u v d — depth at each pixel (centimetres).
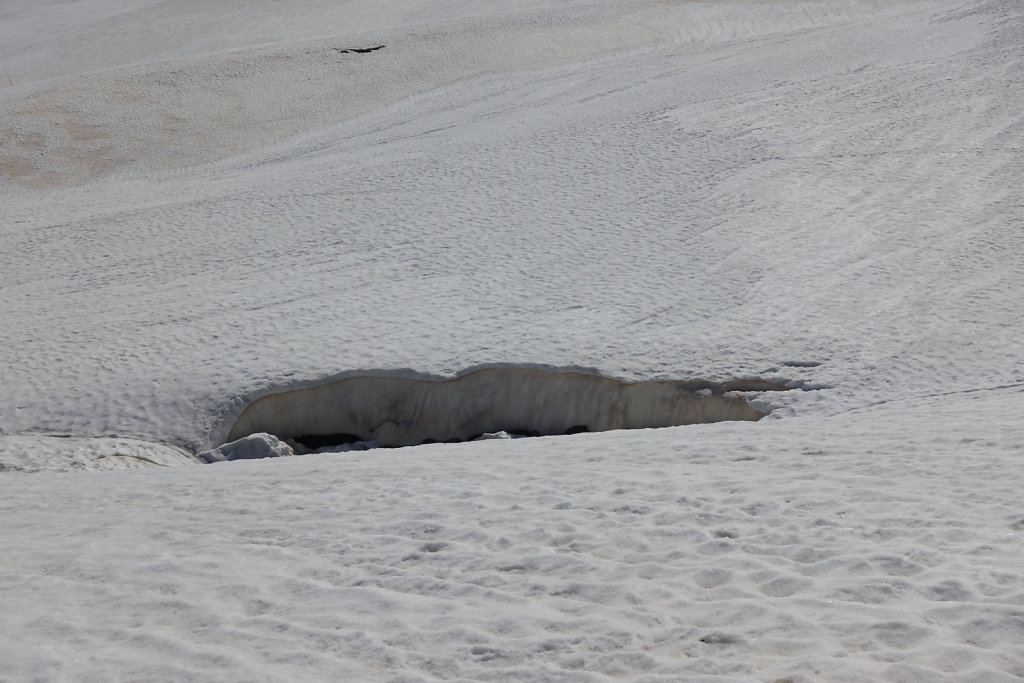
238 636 511
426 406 1644
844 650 434
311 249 2362
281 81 4534
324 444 1653
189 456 1517
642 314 1833
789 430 1105
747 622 480
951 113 3025
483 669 450
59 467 1427
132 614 553
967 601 476
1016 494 673
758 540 605
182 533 737
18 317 2048
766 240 2173
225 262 2325
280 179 3125
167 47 5800
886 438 959
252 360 1745
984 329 1680
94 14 6656
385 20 6128
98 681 459
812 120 3069
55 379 1733
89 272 2330
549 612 515
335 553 654
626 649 457
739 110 3247
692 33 5103
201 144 3884
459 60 4734
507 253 2219
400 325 1858
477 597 548
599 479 823
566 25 5259
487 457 1048
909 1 5600
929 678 397
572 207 2508
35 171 3666
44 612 560
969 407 1243
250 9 6531
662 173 2716
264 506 823
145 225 2691
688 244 2188
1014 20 4031
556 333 1769
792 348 1653
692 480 791
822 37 4375
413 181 2870
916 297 1831
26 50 5838
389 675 451
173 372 1727
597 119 3356
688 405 1547
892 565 538
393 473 948
